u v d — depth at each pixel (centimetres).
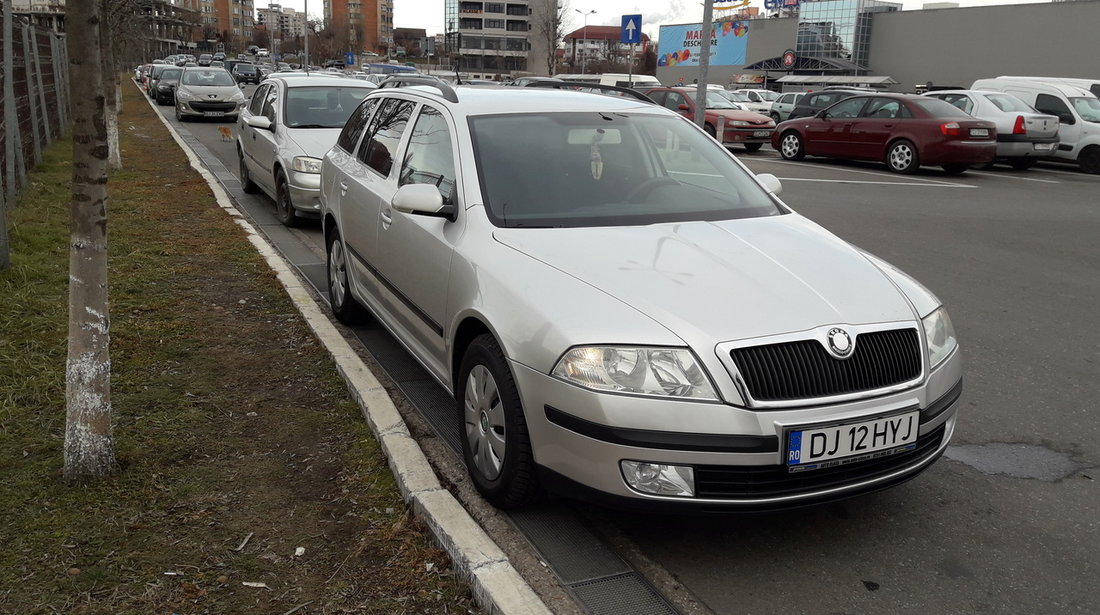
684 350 297
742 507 298
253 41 17138
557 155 434
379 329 602
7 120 895
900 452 315
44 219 855
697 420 292
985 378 539
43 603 280
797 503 304
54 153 1369
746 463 293
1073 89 1955
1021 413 483
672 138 477
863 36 7194
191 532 327
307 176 920
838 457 303
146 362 500
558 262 345
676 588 307
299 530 332
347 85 1091
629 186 427
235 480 370
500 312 336
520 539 334
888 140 1756
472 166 417
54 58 1633
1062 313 693
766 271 342
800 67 7600
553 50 7181
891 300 335
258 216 1034
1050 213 1225
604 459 298
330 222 615
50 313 564
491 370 342
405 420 445
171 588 292
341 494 360
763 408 294
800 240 387
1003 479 400
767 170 1742
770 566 323
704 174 458
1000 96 1881
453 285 381
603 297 318
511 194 405
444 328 394
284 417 436
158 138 1919
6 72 920
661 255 353
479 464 360
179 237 845
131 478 363
